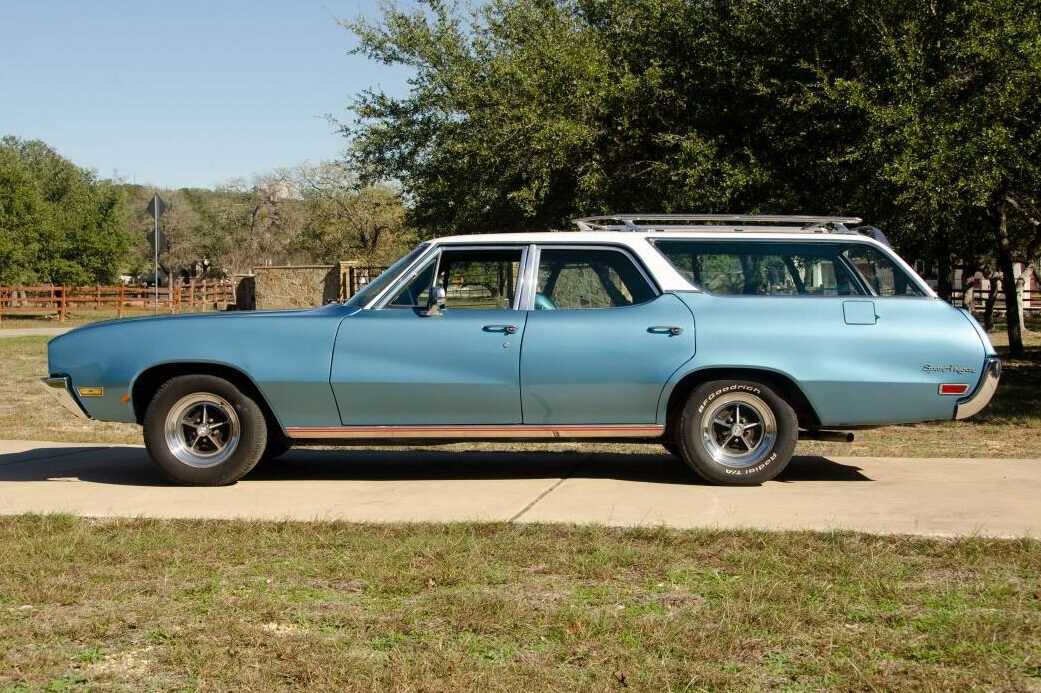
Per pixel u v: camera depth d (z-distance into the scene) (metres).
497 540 5.47
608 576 4.85
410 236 61.88
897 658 3.85
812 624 4.20
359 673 3.71
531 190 15.99
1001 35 12.93
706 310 7.11
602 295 7.25
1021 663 3.79
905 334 7.08
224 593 4.68
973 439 10.52
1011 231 21.70
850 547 5.27
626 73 15.23
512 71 16.45
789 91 14.28
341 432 7.24
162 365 7.27
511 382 7.09
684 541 5.39
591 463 8.43
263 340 7.19
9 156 61.78
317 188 64.06
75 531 5.75
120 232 52.91
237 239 76.06
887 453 9.36
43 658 3.91
